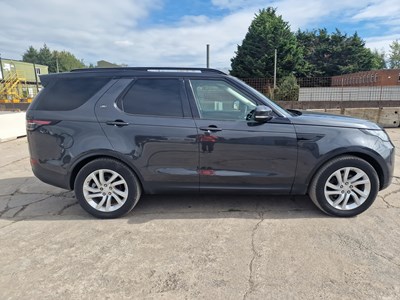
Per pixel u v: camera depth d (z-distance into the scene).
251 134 3.36
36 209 3.91
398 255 2.75
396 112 11.16
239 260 2.71
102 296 2.28
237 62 39.41
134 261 2.71
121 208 3.56
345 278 2.44
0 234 3.23
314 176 3.48
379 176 3.55
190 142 3.39
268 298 2.23
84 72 3.62
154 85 3.51
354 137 3.38
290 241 3.02
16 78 34.25
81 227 3.38
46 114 3.51
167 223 3.45
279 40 36.72
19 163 6.47
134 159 3.44
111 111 3.45
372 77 34.56
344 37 51.44
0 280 2.46
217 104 3.48
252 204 3.95
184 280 2.45
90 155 3.45
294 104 14.52
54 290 2.34
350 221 3.44
